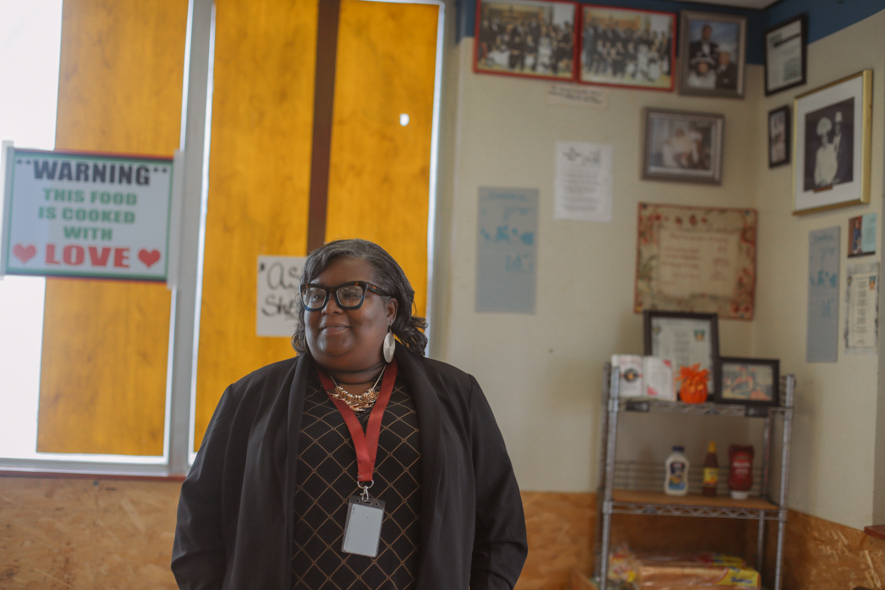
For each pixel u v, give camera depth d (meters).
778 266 3.15
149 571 2.91
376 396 1.37
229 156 3.15
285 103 3.18
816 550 2.79
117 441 3.06
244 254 3.14
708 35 3.30
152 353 3.09
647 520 3.17
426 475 1.25
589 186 3.23
